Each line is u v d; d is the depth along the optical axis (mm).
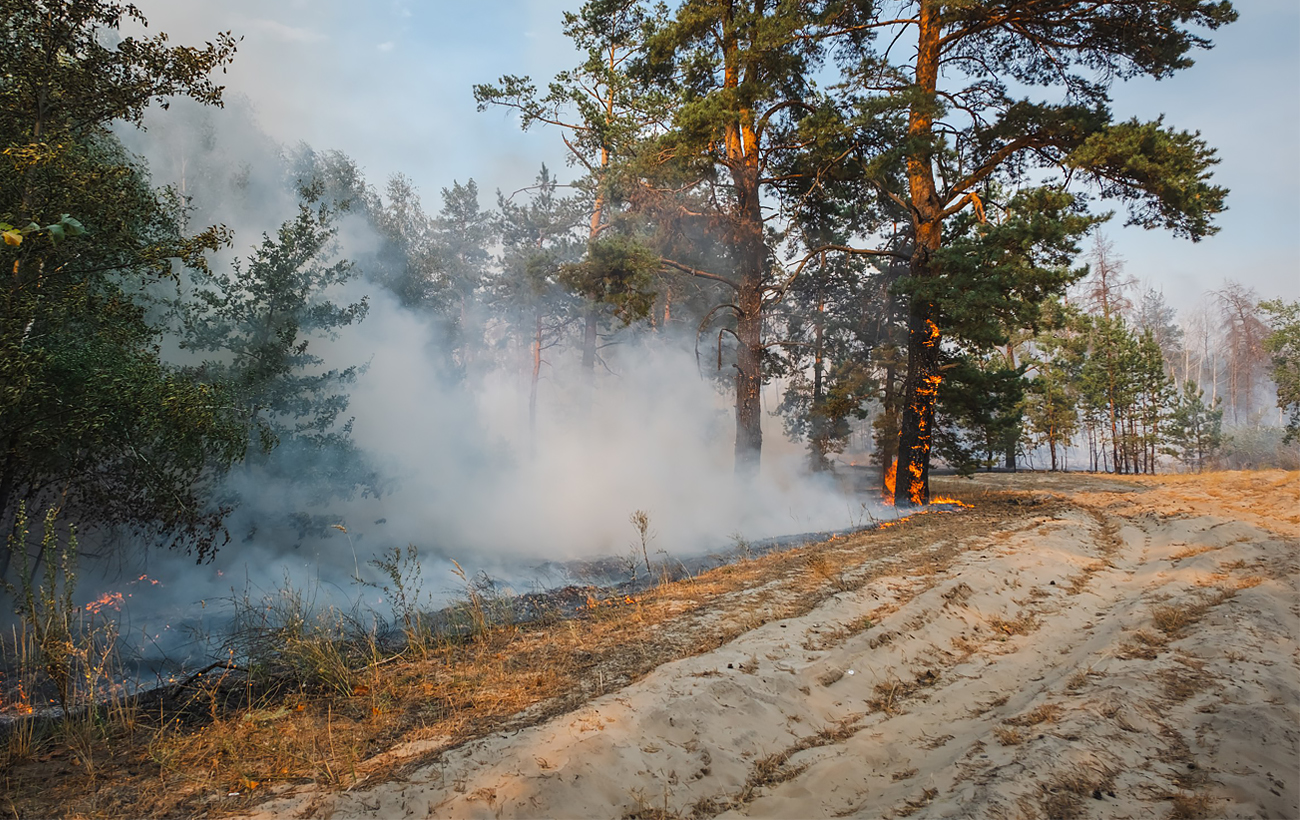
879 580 7637
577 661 5551
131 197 7625
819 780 3750
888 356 20812
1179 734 3781
